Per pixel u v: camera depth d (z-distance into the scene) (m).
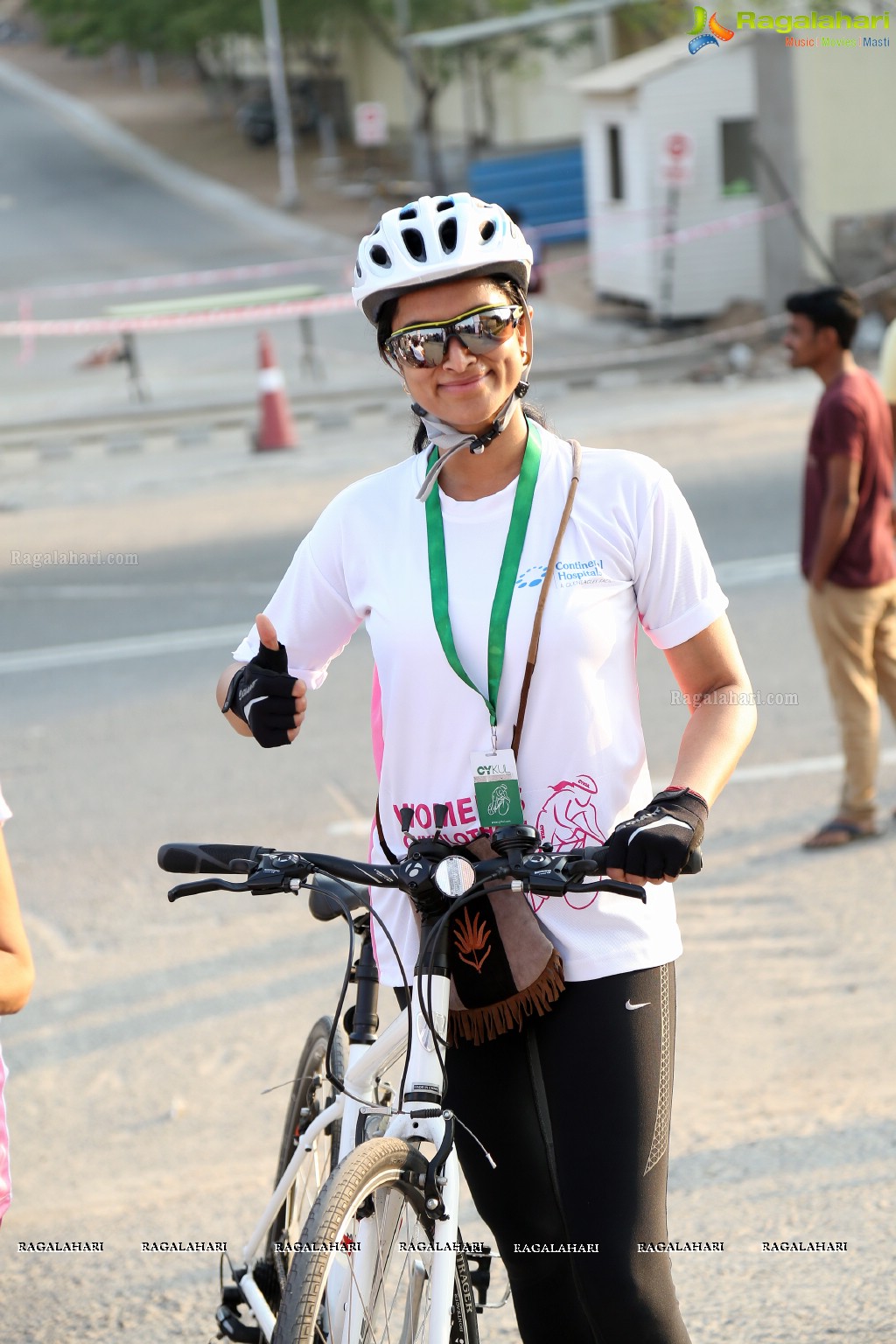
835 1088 7.64
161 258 55.53
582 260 45.50
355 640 17.33
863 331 34.09
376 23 62.00
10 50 135.00
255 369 37.06
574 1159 4.25
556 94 62.06
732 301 38.16
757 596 17.42
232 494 25.45
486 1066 4.50
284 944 10.30
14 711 15.53
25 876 11.57
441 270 4.14
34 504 25.73
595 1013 4.31
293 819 12.27
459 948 4.30
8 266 55.19
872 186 35.25
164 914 10.87
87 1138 8.02
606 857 3.89
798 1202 6.39
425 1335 4.38
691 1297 5.72
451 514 4.39
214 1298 6.07
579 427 28.47
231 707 4.50
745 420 28.05
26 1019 9.41
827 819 11.71
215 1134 7.96
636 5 46.84
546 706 4.31
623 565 4.36
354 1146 4.57
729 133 37.69
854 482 10.62
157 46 81.69
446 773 4.39
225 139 82.75
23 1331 5.91
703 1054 8.26
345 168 71.25
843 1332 5.28
